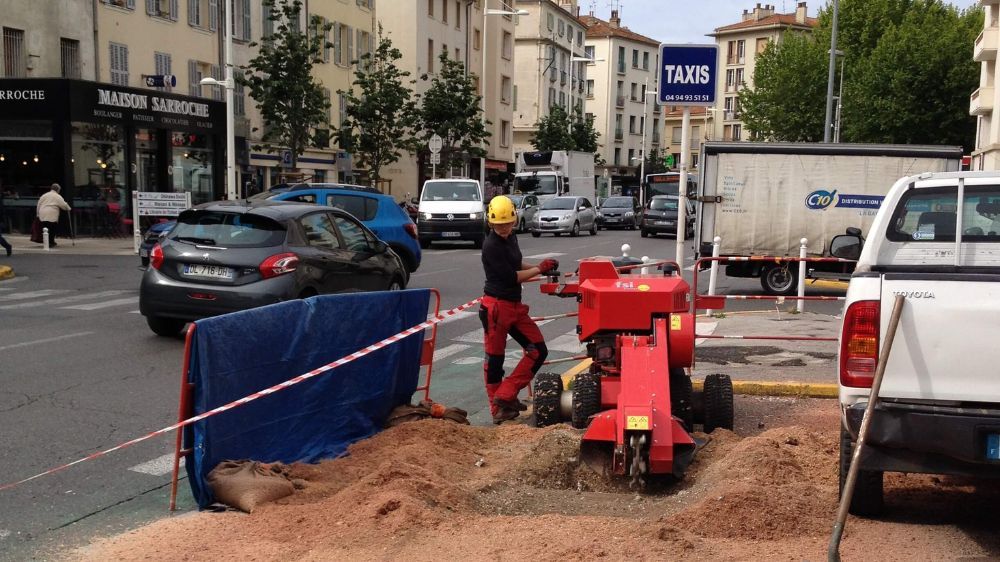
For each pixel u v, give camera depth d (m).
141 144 32.53
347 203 17.27
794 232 18.94
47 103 28.88
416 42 54.56
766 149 18.92
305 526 5.03
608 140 101.38
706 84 10.03
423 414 7.56
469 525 5.01
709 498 5.25
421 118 46.19
